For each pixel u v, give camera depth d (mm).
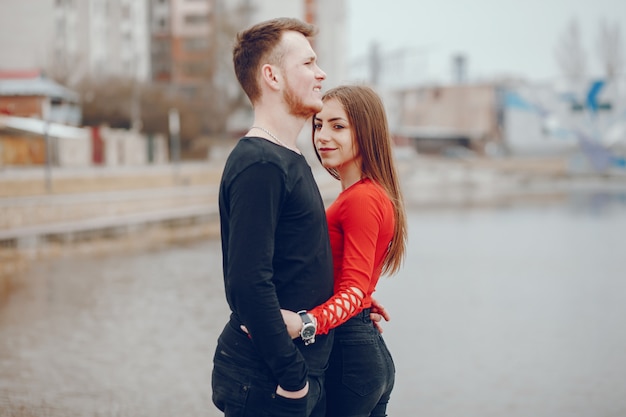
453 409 6598
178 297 13148
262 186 2785
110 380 7402
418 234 26703
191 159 55344
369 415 3330
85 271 17047
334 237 3229
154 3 73125
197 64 72188
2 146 36531
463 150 86562
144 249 22266
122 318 11039
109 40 62531
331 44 80188
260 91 3002
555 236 25984
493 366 8203
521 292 13875
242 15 69625
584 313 11680
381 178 3334
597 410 6602
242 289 2740
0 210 23781
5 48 51406
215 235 26922
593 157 80688
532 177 75750
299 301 2924
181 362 8211
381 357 3258
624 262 18906
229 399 2979
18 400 6672
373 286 3330
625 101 80000
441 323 10695
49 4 51875
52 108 42844
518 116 83312
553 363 8312
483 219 33406
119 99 51938
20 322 10766
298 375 2816
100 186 34469
